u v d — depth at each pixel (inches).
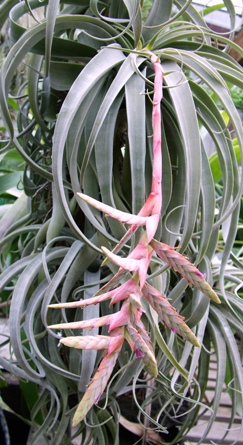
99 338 31.6
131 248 46.2
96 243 54.2
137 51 48.5
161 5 53.4
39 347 58.6
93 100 50.0
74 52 53.1
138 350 31.7
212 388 109.6
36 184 68.9
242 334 62.2
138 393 88.3
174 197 53.2
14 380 96.7
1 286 52.7
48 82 57.0
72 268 53.0
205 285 34.0
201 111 53.2
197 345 34.2
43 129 58.3
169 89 47.3
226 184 49.7
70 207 57.6
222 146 50.1
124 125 57.0
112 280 35.4
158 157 39.7
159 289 50.5
